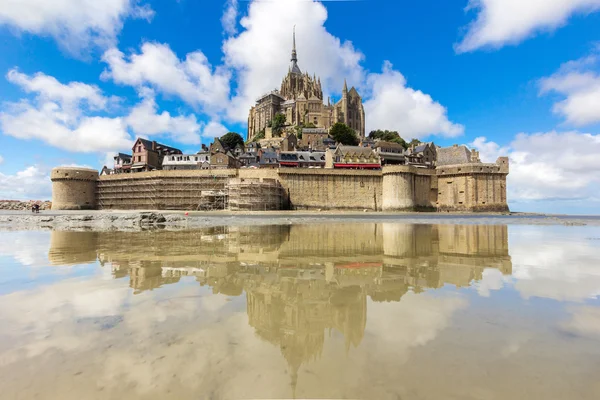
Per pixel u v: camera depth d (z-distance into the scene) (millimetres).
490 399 3480
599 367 4203
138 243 18219
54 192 72688
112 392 3629
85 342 4953
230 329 5504
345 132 119188
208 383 3824
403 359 4414
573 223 40531
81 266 11242
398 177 66875
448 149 80438
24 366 4211
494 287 8547
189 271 10578
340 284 8922
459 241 19891
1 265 11367
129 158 93250
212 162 77438
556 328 5582
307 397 3533
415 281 9312
